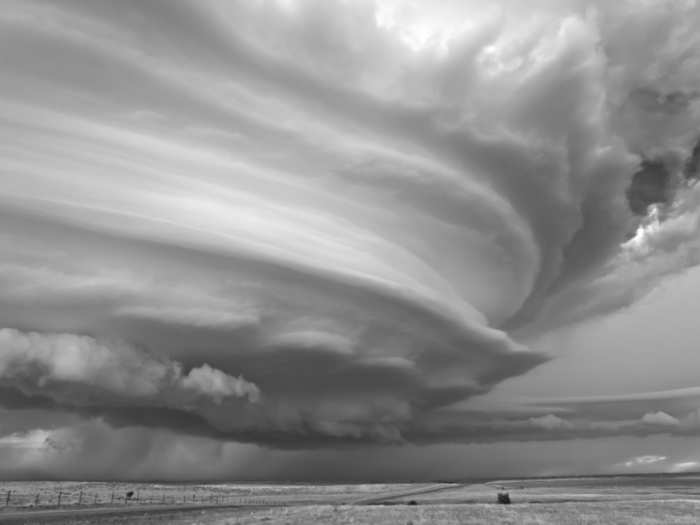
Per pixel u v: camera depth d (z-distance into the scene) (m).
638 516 49.44
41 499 99.19
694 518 47.69
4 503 84.38
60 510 71.38
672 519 46.78
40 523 52.34
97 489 154.75
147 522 52.16
